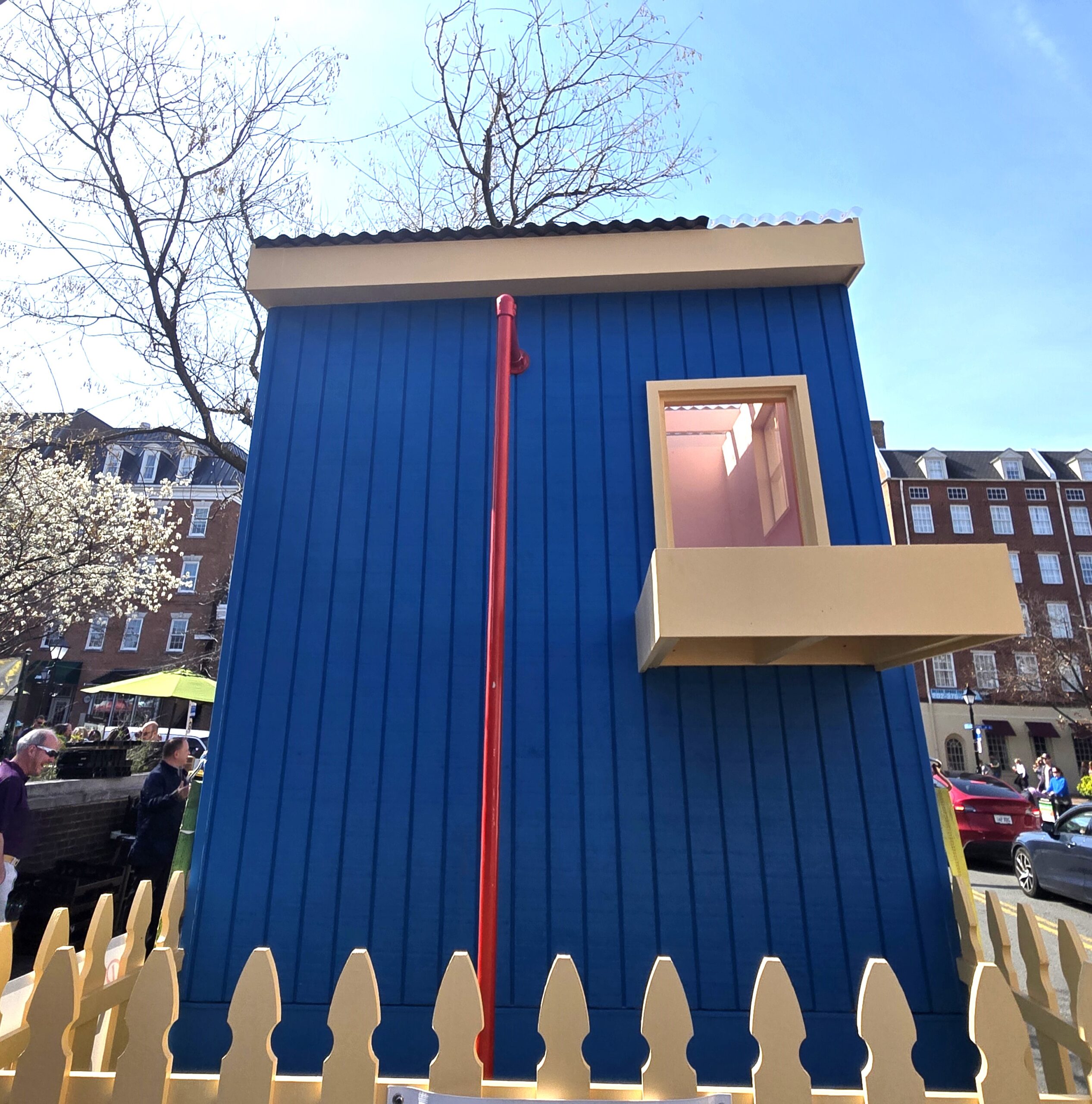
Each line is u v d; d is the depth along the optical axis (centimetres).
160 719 2428
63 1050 165
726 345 445
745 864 354
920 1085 150
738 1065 322
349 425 446
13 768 478
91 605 1728
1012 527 3459
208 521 2895
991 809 1084
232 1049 159
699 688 383
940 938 340
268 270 459
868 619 299
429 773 376
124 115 805
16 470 1141
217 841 366
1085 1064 197
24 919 544
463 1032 159
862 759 369
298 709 391
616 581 406
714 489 604
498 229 453
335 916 353
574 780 370
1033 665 3206
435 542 421
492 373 453
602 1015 331
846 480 414
